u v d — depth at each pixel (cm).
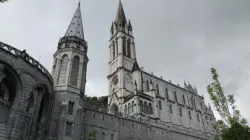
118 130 5750
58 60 5172
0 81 3259
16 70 3447
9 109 3384
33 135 3803
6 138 3131
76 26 5956
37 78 3909
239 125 3025
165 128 7038
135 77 8819
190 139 7650
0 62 3284
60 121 4272
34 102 3875
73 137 4297
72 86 4831
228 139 3009
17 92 3469
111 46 10581
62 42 5447
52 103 4516
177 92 9900
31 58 3862
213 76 3453
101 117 5591
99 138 5250
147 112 7288
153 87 8369
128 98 7719
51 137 4119
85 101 5625
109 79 9450
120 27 10669
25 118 3609
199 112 9869
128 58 9738
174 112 8712
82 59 5350
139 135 6191
